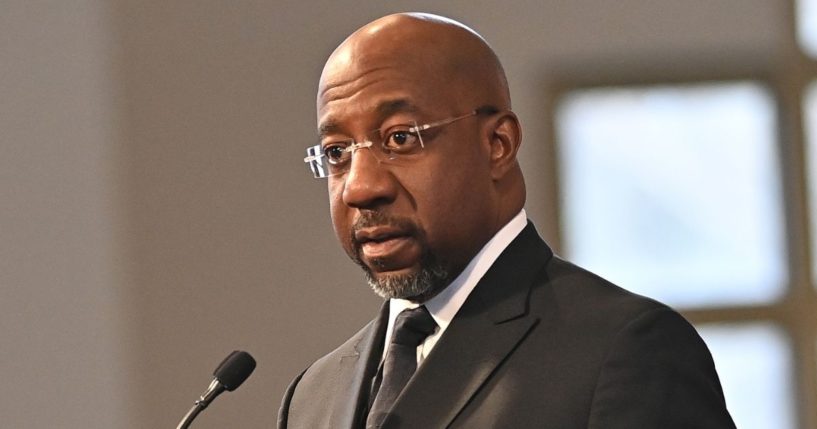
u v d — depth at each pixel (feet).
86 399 61.21
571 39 68.28
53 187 61.82
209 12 66.85
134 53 66.23
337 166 22.65
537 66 68.08
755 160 69.05
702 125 69.05
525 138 67.97
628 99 68.80
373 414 22.17
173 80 66.39
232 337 65.67
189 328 65.51
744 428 69.26
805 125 68.85
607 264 68.69
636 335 20.93
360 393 23.39
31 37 62.28
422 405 21.59
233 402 65.26
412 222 21.98
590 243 68.64
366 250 22.26
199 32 66.74
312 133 66.64
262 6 67.00
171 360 65.26
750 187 69.15
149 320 65.31
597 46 68.28
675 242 69.10
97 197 62.69
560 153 68.33
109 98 65.26
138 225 65.67
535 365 21.36
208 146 66.39
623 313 21.38
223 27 66.80
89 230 62.18
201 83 66.54
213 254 65.98
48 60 62.49
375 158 22.11
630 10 68.44
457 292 22.81
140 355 64.95
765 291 69.31
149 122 66.18
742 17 68.85
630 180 68.80
